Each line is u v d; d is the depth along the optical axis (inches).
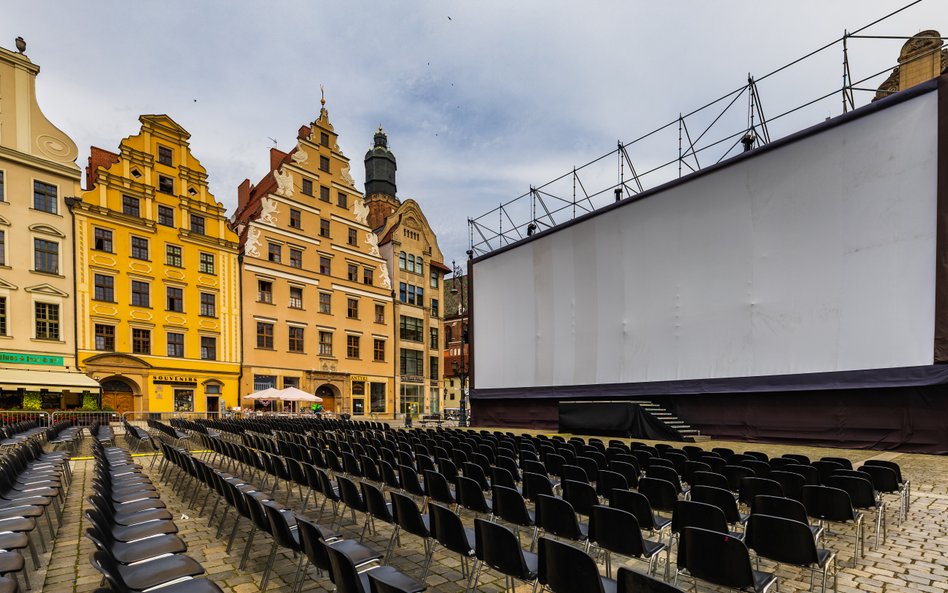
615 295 685.9
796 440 503.8
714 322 573.9
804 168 508.4
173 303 949.8
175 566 133.3
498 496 190.1
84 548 199.5
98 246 864.3
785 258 517.7
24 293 776.3
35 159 807.1
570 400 737.0
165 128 981.2
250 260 1077.1
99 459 257.4
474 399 906.1
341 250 1270.9
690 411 601.9
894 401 440.5
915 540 203.8
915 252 430.6
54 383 742.5
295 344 1139.9
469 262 946.7
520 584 167.9
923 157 430.6
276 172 1159.6
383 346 1342.3
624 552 151.4
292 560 188.5
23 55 813.9
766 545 144.1
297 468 256.5
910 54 656.4
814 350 489.7
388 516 187.0
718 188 580.1
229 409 973.8
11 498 203.9
